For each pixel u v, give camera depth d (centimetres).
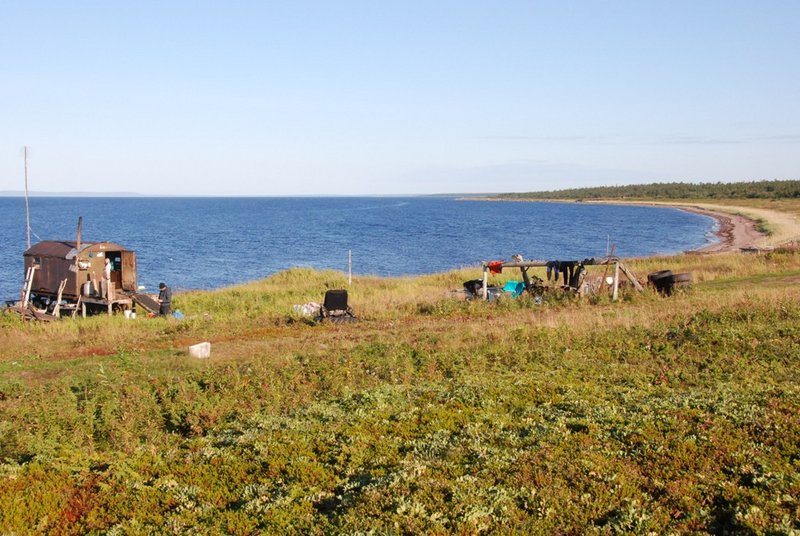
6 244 7700
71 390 1529
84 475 1016
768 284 2753
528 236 9300
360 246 7762
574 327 1931
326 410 1301
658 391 1304
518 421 1162
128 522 845
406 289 3158
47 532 842
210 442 1179
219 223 12912
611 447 990
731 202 17538
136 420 1304
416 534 745
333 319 2350
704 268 3478
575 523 764
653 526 744
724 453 939
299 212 19350
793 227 8575
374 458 1012
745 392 1241
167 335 2183
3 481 992
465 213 18088
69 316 2844
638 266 3881
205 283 4800
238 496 919
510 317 2284
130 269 3042
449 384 1458
